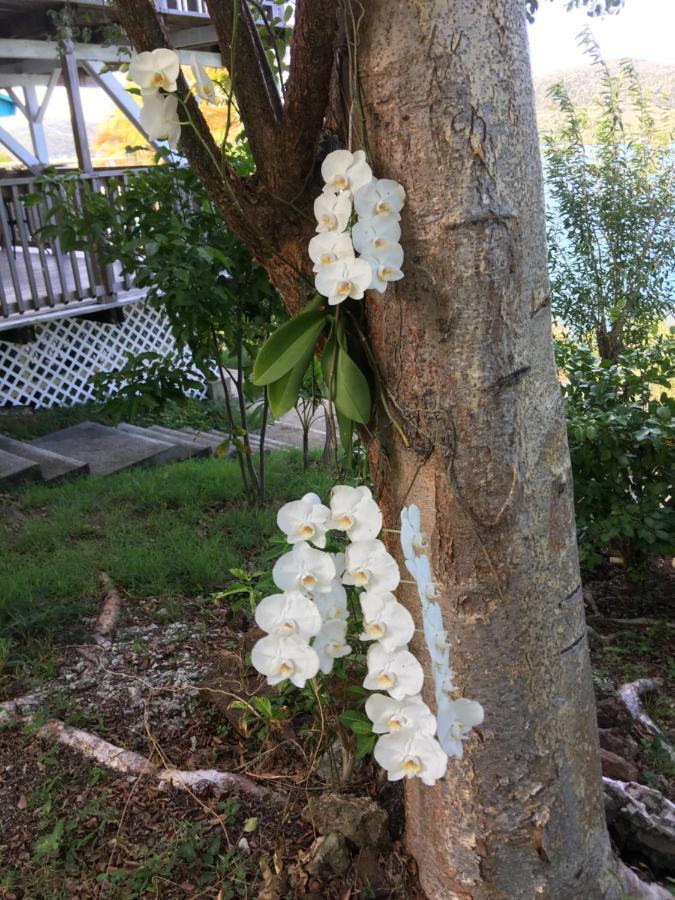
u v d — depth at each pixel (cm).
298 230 123
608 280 500
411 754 110
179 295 303
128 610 262
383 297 115
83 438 468
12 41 502
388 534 130
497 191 108
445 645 113
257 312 347
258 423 554
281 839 163
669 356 311
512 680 125
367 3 105
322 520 114
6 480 375
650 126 512
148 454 435
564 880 137
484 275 110
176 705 211
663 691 248
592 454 278
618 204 491
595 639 274
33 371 554
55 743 193
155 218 330
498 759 128
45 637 244
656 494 276
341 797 160
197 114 117
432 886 144
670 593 317
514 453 117
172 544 302
